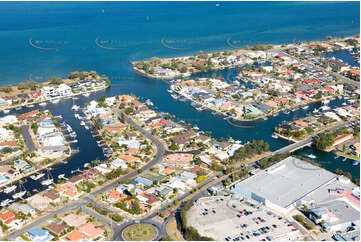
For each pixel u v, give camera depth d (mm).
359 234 197625
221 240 187875
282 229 196875
